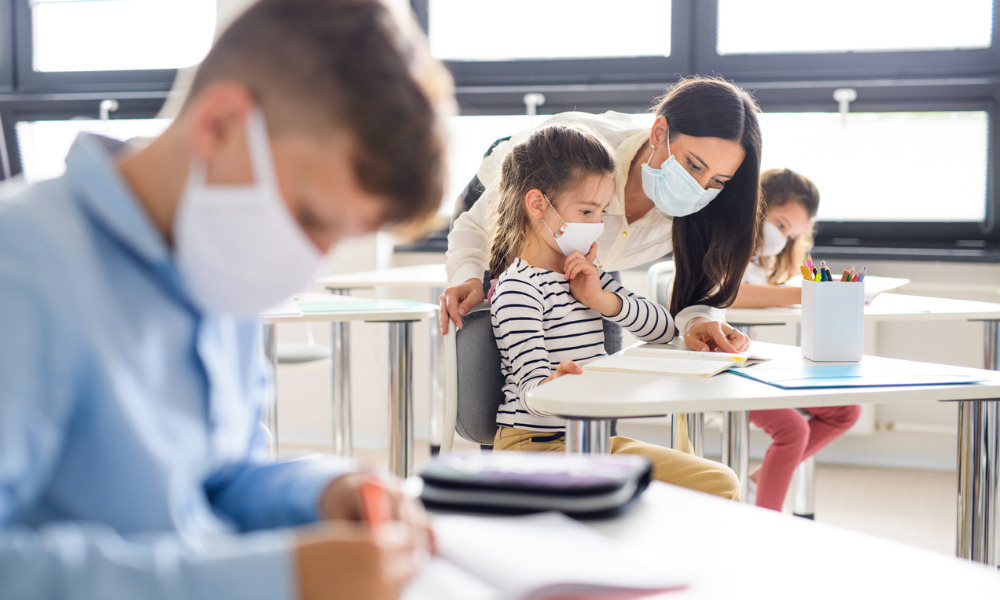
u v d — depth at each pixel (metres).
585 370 1.32
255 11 0.51
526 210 1.64
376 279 2.70
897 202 3.28
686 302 1.80
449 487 0.68
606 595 0.51
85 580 0.41
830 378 1.23
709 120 1.66
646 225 1.90
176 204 0.51
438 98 0.53
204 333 0.56
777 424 2.24
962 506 1.31
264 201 0.48
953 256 3.09
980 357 3.10
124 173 0.52
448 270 1.90
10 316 0.42
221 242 0.50
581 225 1.58
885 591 0.56
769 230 2.47
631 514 0.70
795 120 3.30
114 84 3.77
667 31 3.40
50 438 0.44
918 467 3.26
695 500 0.74
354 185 0.49
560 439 1.48
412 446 2.04
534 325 1.51
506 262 1.68
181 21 3.71
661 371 1.27
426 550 0.56
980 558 1.30
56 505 0.48
